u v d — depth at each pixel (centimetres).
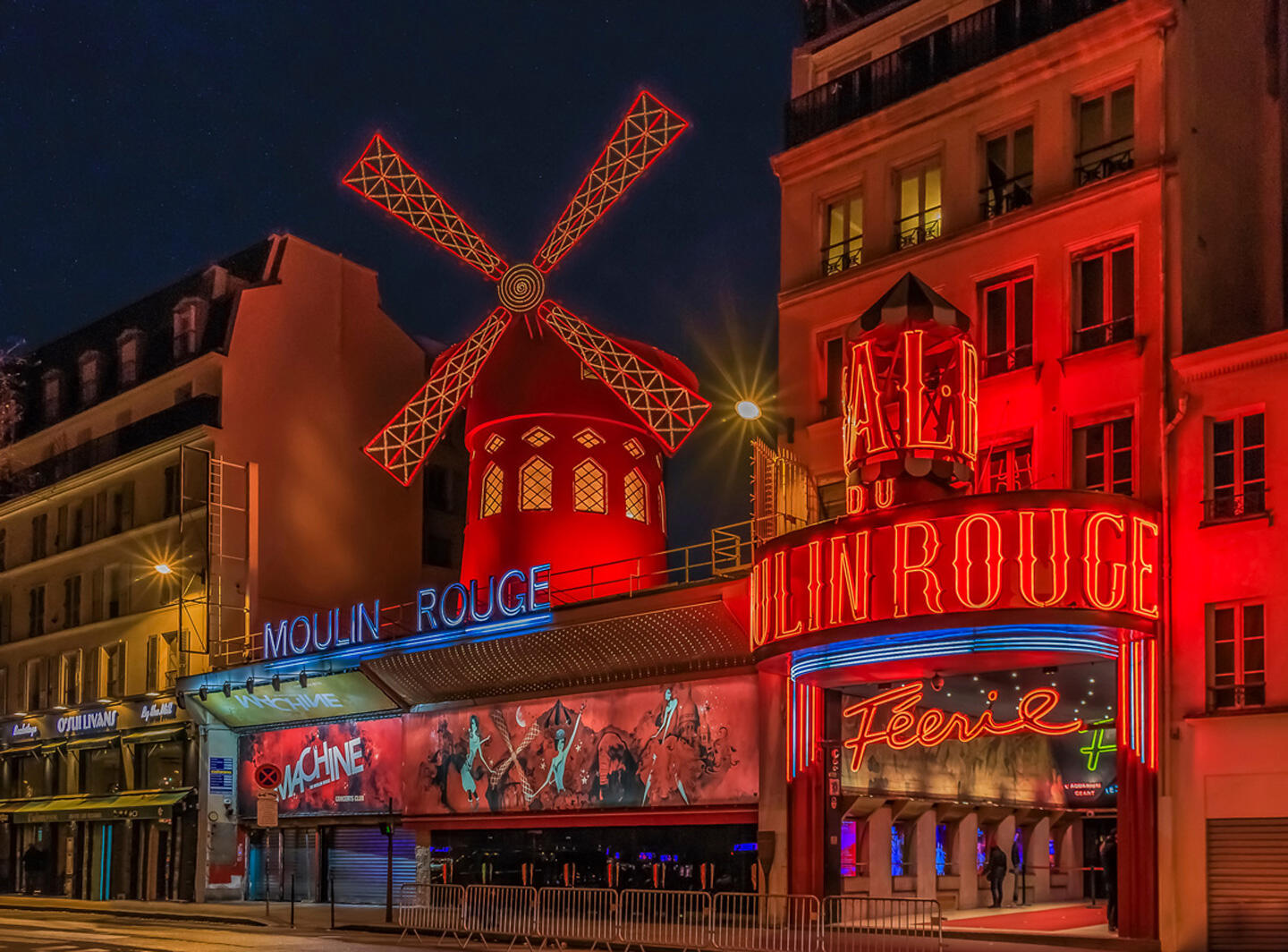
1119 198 1991
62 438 4203
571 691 2566
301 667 2992
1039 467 2027
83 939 2091
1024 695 2038
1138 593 1809
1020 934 1902
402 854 2869
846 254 2362
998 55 2181
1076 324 2038
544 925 1995
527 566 2912
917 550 1814
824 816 2155
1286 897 1717
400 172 3194
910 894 2339
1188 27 2009
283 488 3578
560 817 2539
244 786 3284
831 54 2525
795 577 1969
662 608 2294
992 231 2131
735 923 2014
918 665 1930
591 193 3009
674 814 2348
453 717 2792
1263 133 2170
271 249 3741
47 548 4109
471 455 3119
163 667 3556
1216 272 2002
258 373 3584
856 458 1938
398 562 3831
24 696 4078
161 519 3628
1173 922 1798
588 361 2941
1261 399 1822
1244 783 1766
